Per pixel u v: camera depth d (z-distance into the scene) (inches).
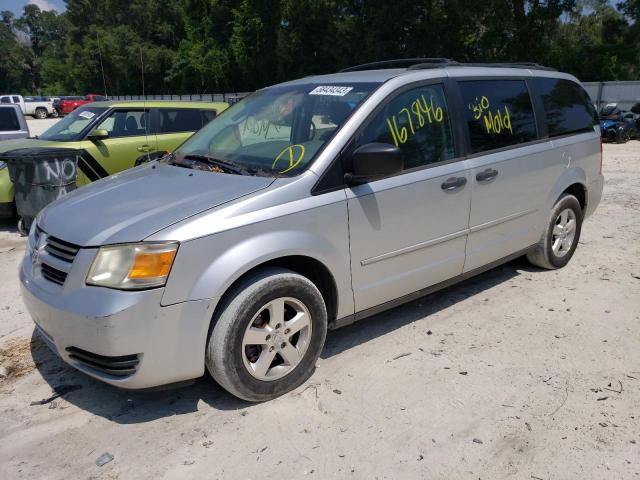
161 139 323.3
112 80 1498.5
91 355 113.6
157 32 1854.1
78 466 108.3
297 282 124.6
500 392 129.9
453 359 145.3
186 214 115.3
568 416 120.4
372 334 160.4
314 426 118.6
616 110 664.4
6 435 118.3
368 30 1251.8
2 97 1568.7
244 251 116.0
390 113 143.6
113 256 110.2
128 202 126.6
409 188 143.9
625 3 1336.1
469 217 162.4
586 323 165.0
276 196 122.7
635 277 201.3
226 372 117.7
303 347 130.1
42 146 294.4
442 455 109.3
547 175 188.7
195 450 111.9
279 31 1531.7
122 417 123.6
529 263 212.2
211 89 1854.1
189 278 111.0
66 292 113.0
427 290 159.5
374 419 120.6
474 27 1193.4
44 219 133.2
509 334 158.7
